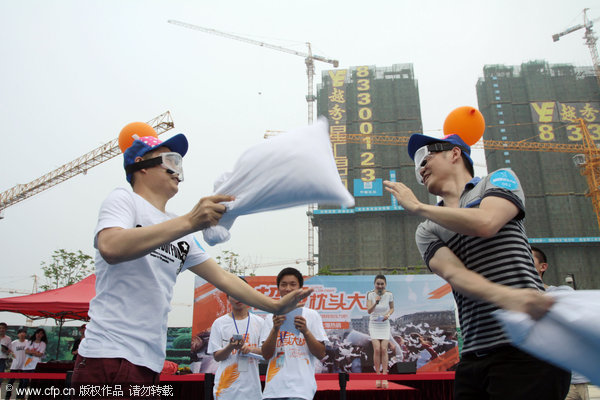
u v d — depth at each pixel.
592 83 84.81
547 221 77.38
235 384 3.47
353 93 88.44
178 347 13.31
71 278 22.19
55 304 7.21
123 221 1.44
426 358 9.55
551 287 2.61
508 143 81.56
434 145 1.75
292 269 3.30
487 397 1.48
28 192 48.06
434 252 1.57
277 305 1.96
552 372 1.27
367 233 78.50
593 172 57.94
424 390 4.93
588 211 77.31
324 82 89.94
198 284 9.70
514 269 1.40
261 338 3.49
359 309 9.77
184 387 4.96
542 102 84.06
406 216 79.38
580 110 83.06
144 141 1.78
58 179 47.72
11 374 4.91
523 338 0.84
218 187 1.52
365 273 76.00
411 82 89.06
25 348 8.22
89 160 46.62
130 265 1.50
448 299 9.83
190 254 1.85
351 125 86.19
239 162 1.50
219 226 1.48
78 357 1.45
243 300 1.93
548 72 86.38
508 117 84.25
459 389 1.56
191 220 1.32
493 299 1.08
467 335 1.51
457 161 1.74
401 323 9.76
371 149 83.44
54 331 12.84
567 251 74.81
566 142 81.12
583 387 3.87
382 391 5.00
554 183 78.75
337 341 9.59
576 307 0.76
